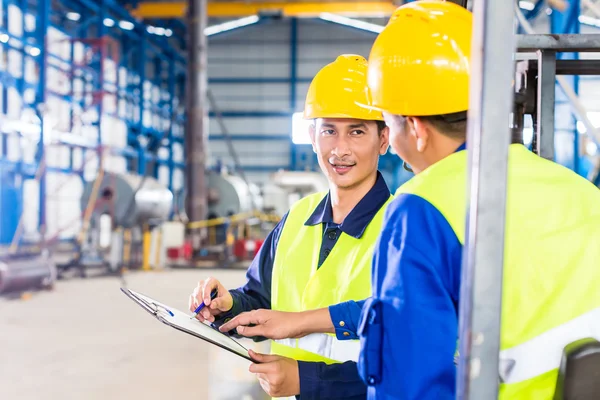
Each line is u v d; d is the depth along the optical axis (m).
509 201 0.89
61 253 15.43
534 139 1.41
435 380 0.80
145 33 20.45
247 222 14.65
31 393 3.99
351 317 1.23
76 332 5.86
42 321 6.37
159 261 11.44
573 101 2.78
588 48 1.32
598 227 0.90
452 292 0.84
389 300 0.83
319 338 1.41
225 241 13.77
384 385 0.83
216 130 25.03
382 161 22.98
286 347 1.47
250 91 24.94
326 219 1.49
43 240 10.62
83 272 10.17
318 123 1.48
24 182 14.27
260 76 24.84
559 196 0.91
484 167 0.66
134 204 12.05
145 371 4.53
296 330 1.26
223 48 24.97
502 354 0.86
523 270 0.86
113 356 4.96
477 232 0.66
